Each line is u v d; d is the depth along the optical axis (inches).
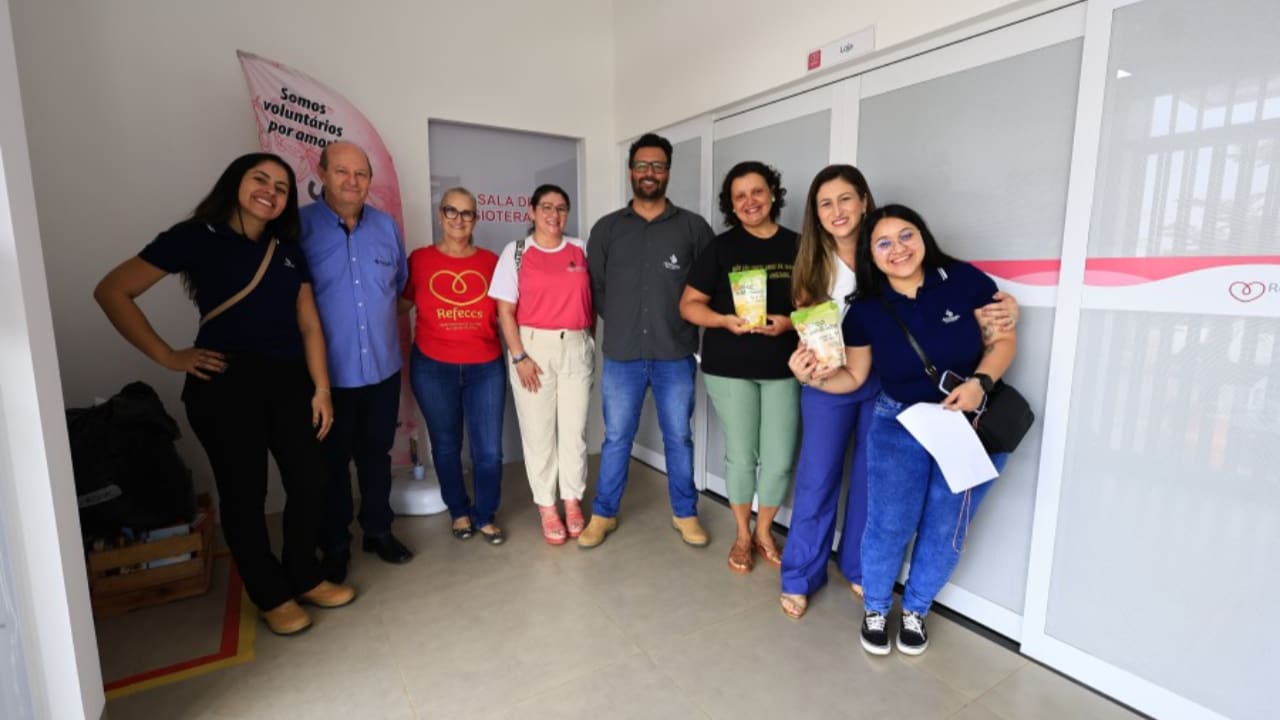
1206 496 59.0
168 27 100.0
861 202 76.3
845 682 69.7
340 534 91.5
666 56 125.8
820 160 96.3
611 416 101.7
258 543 76.1
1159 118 59.4
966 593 82.2
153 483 84.4
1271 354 54.2
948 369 67.9
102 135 97.2
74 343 97.9
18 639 52.8
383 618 82.0
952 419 65.7
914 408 67.9
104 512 81.7
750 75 105.3
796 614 82.2
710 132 118.2
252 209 71.5
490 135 135.0
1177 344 59.9
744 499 94.8
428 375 98.4
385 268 90.2
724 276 89.4
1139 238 61.7
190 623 80.8
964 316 67.6
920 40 79.6
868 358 75.5
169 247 68.8
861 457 85.0
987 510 78.2
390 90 119.6
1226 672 59.0
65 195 95.6
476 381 101.0
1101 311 65.1
